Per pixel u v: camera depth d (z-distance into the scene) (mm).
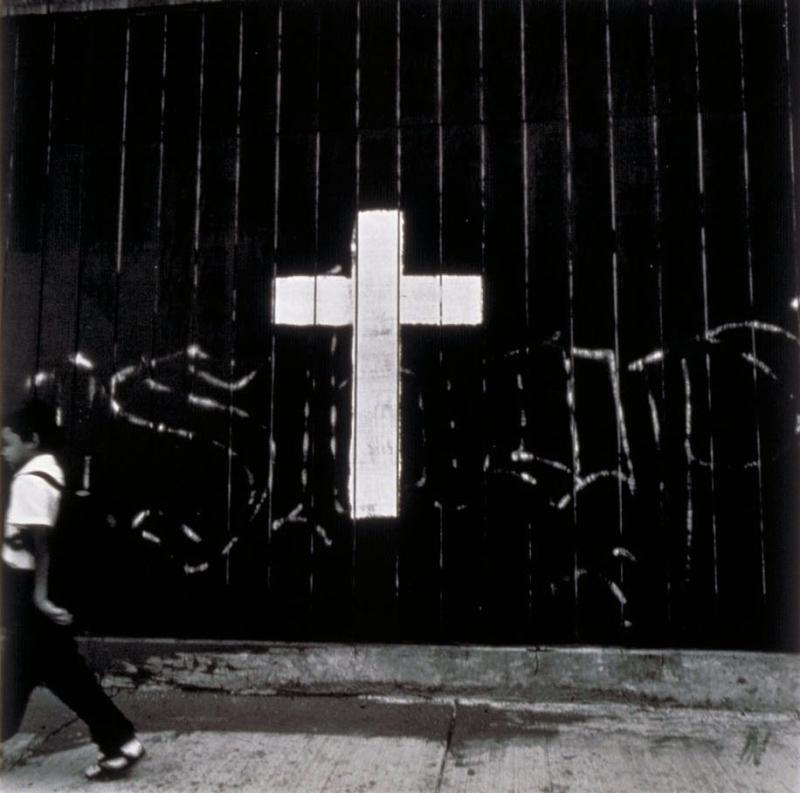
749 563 4477
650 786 3506
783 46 4691
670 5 4777
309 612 4703
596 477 4578
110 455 4906
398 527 4680
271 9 5047
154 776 3641
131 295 4988
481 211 4770
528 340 4676
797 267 4566
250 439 4820
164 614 4793
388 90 4910
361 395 4762
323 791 3498
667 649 4457
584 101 4770
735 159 4656
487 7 4887
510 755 3826
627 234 4672
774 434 4512
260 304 4891
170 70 5086
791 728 4133
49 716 4316
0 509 4637
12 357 5023
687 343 4590
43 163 5117
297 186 4926
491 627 4574
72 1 5145
